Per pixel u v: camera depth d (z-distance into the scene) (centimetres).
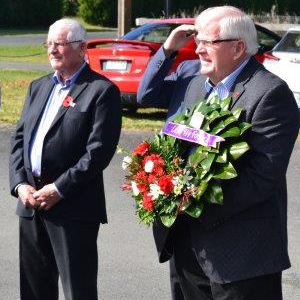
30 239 558
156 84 505
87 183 539
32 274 564
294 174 1126
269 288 444
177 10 4884
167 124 465
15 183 553
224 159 426
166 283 698
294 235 834
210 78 459
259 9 4931
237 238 438
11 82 2067
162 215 445
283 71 1532
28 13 5459
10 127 1411
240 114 434
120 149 520
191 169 438
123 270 727
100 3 5269
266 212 441
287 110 433
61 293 678
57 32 536
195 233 449
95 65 1487
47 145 541
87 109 534
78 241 541
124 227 847
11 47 3534
